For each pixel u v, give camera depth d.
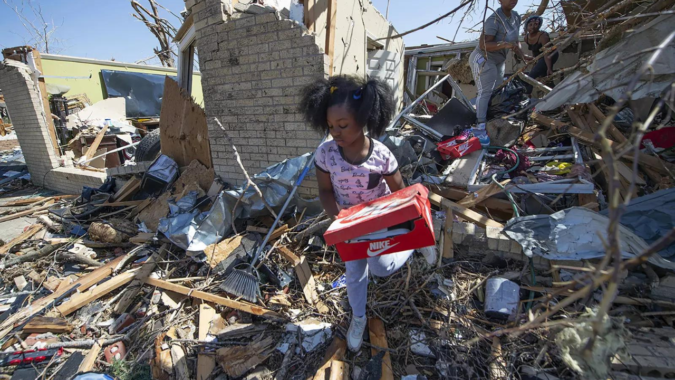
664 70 1.81
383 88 1.50
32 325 2.33
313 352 1.96
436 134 4.13
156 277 2.81
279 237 3.00
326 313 2.21
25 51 5.82
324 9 3.71
